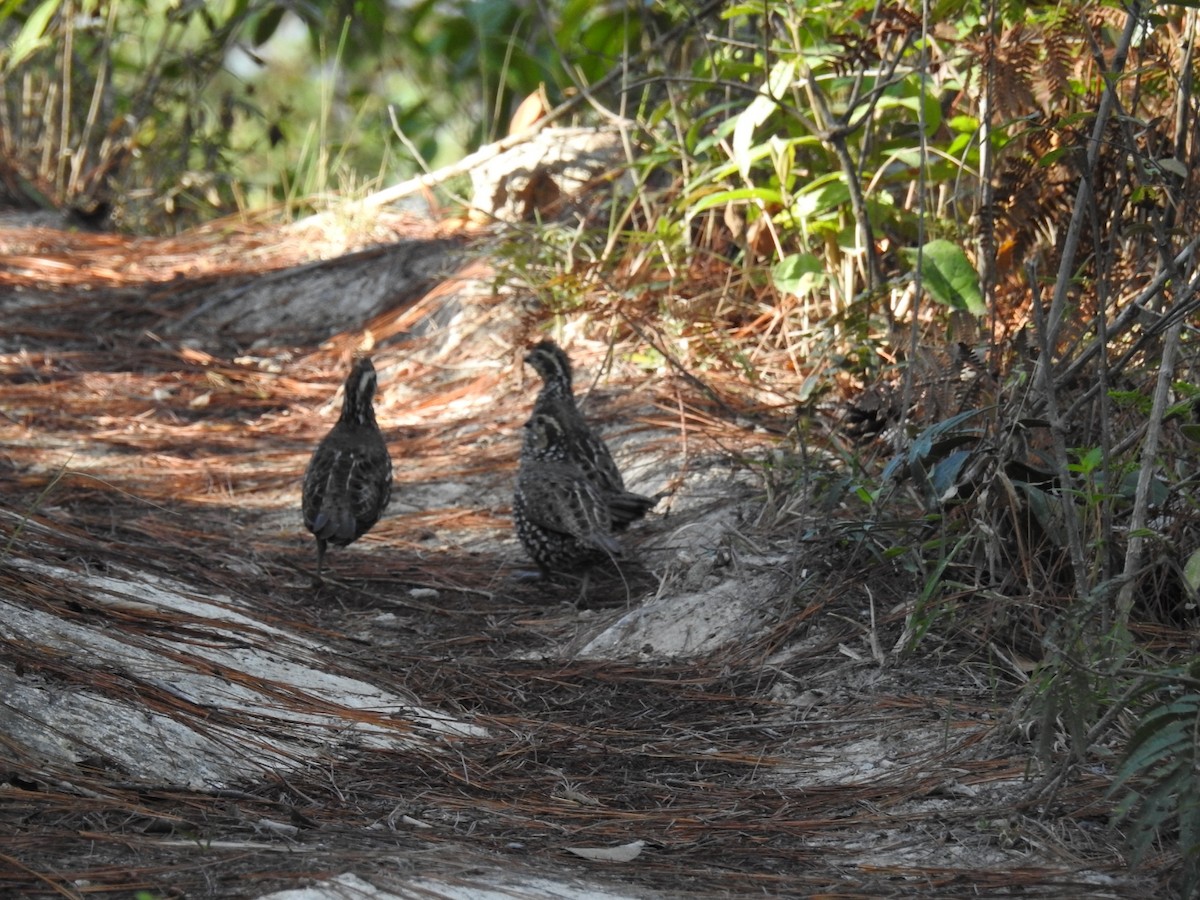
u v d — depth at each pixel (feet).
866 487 34.19
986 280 38.88
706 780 26.63
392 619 36.06
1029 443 31.68
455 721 29.19
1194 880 20.26
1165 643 28.71
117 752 23.73
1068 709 23.04
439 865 21.02
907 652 29.94
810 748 27.89
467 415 51.37
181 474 45.98
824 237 48.39
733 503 39.70
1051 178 35.27
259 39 83.76
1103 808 23.79
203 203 82.58
